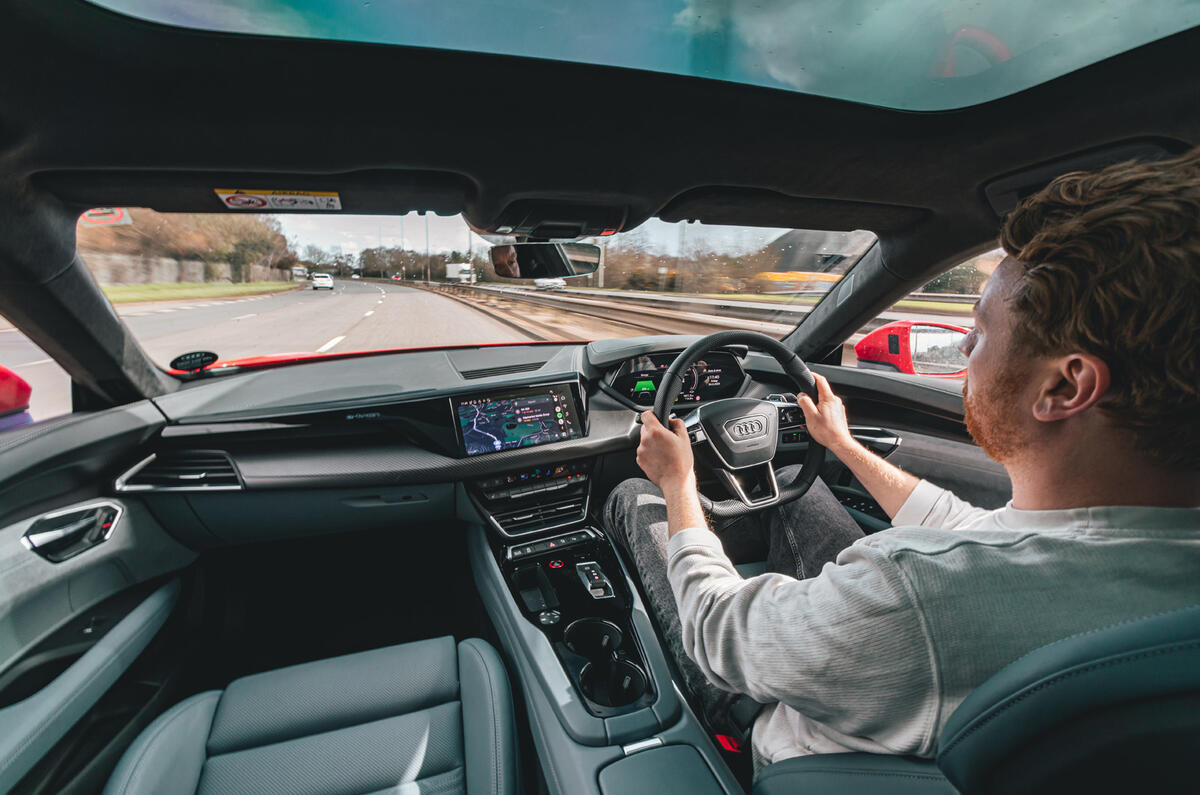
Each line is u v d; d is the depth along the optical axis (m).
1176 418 0.47
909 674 0.55
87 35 1.00
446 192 1.48
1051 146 1.54
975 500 2.20
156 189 1.34
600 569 1.76
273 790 1.11
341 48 1.11
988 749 0.49
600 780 1.06
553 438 2.10
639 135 1.40
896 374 2.41
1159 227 0.45
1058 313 0.51
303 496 1.91
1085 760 0.44
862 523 2.04
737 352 2.49
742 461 1.48
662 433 1.08
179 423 1.79
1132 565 0.50
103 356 1.63
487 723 1.23
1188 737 0.41
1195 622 0.42
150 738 1.13
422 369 2.24
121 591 1.67
